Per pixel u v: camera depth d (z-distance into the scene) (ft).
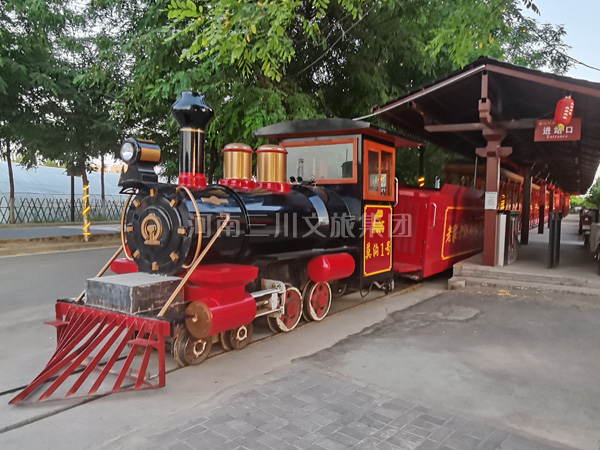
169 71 33.60
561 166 57.62
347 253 19.38
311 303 18.45
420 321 18.85
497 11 17.47
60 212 74.74
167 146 43.01
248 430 9.81
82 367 13.58
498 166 27.02
